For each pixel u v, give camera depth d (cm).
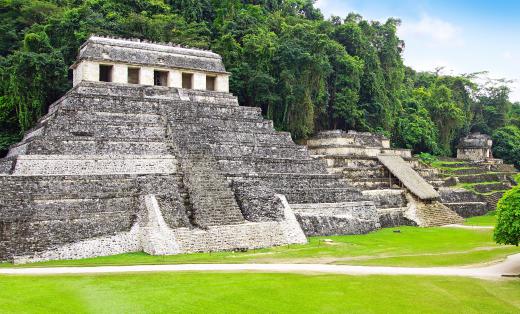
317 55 5609
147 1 6419
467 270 2500
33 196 2875
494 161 8319
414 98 8450
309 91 5603
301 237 3381
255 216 3356
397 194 4988
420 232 4153
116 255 2880
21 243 2697
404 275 2327
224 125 4303
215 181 3481
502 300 1958
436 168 6550
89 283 2058
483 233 4097
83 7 5512
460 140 8975
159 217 2995
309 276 2253
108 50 4288
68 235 2836
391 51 7531
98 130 3650
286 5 8256
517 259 2827
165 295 1886
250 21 6228
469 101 9744
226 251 3017
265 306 1786
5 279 2120
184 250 2925
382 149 5856
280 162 4141
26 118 4481
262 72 5359
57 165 3216
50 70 4581
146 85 4356
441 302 1902
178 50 4634
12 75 4503
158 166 3569
